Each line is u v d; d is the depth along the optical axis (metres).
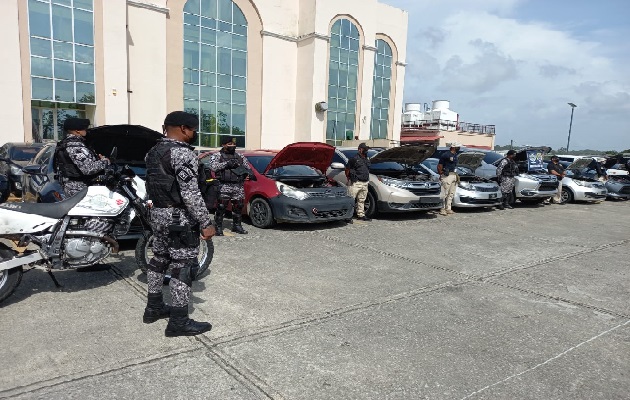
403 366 3.14
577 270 5.88
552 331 3.87
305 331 3.65
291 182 8.16
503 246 7.17
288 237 7.16
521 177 12.34
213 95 21.53
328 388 2.82
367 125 27.42
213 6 20.97
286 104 24.58
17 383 2.73
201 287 4.61
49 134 16.09
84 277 4.71
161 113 19.31
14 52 14.76
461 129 37.28
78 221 4.10
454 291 4.83
